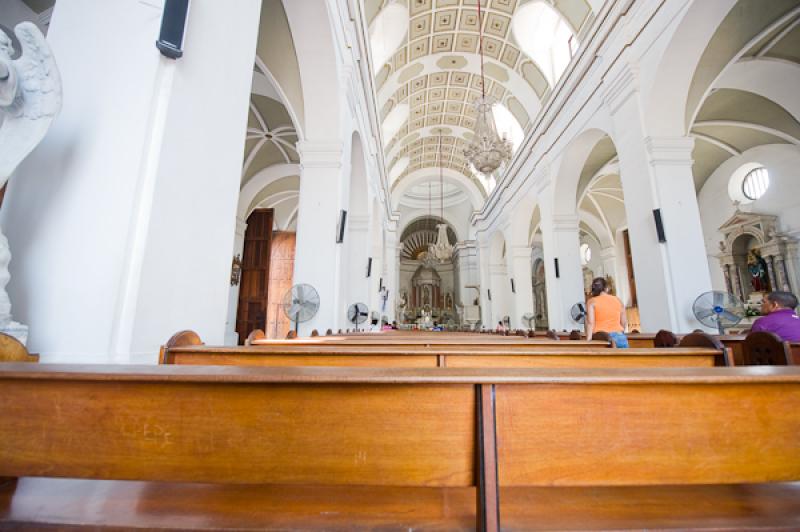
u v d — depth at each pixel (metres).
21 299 1.71
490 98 9.34
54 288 1.71
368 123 9.95
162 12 1.94
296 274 5.77
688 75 5.76
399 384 1.00
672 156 5.91
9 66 1.45
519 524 0.98
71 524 0.93
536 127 10.73
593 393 1.01
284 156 10.20
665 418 1.02
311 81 5.83
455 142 17.44
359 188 10.38
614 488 1.18
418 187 23.42
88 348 1.66
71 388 0.98
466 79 13.24
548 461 0.97
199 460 0.97
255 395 1.00
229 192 2.47
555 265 9.96
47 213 1.77
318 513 1.02
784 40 6.34
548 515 1.02
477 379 0.96
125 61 1.91
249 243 10.73
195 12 2.17
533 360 2.48
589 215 16.20
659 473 1.00
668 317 5.54
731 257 10.59
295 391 1.00
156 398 0.99
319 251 5.82
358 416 0.99
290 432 0.99
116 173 1.80
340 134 6.05
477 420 0.98
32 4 4.40
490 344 3.21
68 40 1.93
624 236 15.81
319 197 5.95
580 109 8.32
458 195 22.86
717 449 1.02
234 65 2.55
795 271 9.22
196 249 2.14
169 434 0.98
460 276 23.14
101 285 1.71
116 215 1.76
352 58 6.89
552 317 10.05
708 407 1.03
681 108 5.96
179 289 2.01
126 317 1.71
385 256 17.95
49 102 1.55
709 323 5.01
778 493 1.16
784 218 9.57
